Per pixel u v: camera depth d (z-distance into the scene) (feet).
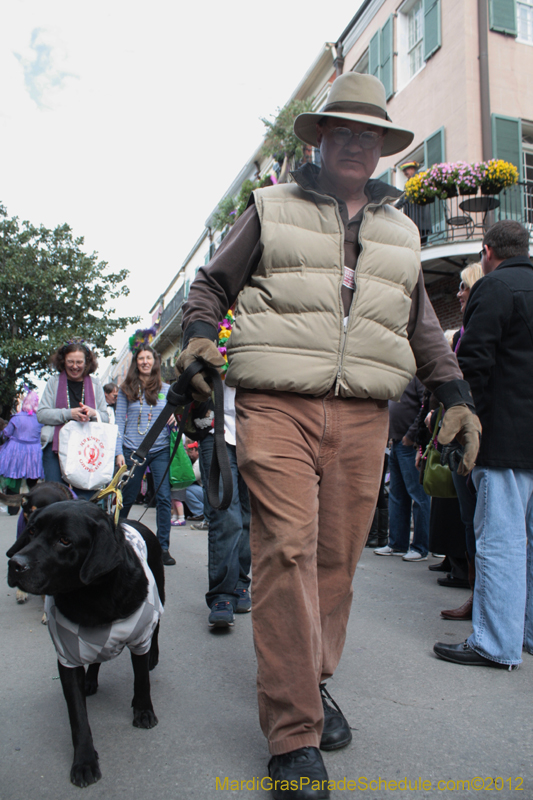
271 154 49.39
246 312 6.66
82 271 74.38
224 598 11.06
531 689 8.27
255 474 6.28
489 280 9.61
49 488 10.89
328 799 5.60
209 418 11.23
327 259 6.56
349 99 6.98
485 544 9.24
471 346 9.35
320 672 6.77
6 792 5.89
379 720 7.32
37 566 5.98
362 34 47.70
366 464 6.81
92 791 5.89
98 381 14.85
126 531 7.69
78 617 6.29
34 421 26.81
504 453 9.14
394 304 6.88
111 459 13.76
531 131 38.81
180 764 6.36
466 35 36.81
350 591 7.07
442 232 34.35
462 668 9.04
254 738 6.93
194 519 27.04
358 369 6.56
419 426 16.20
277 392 6.47
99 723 7.31
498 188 32.01
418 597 13.15
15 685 8.61
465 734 6.96
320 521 6.86
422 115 40.75
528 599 9.81
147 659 7.27
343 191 7.18
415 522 17.76
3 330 72.23
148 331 16.66
